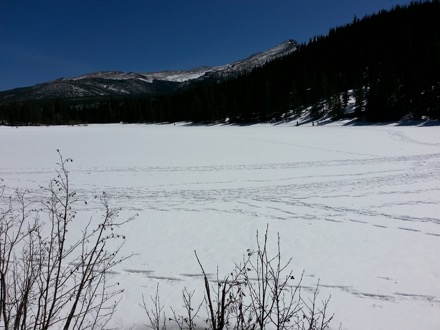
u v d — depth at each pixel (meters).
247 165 17.38
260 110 72.00
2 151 22.28
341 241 7.57
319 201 10.87
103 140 29.20
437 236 7.79
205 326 4.46
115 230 8.22
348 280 5.80
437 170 15.10
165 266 6.31
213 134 35.03
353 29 108.12
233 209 10.09
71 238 7.46
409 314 4.84
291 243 7.49
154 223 8.81
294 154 20.66
